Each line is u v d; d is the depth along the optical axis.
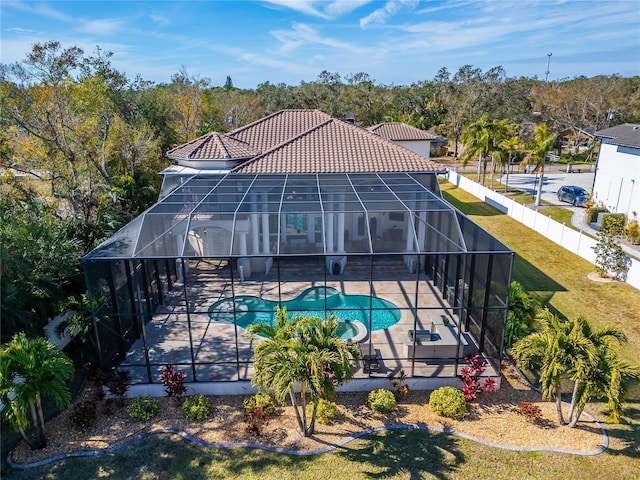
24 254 20.83
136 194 44.75
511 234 41.91
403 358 20.98
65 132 38.91
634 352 22.00
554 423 17.42
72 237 28.12
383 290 27.61
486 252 18.92
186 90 91.81
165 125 70.12
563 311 26.38
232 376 19.78
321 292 27.72
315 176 32.66
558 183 67.44
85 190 37.91
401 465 15.37
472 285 21.12
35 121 37.75
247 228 24.02
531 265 33.84
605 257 31.27
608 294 28.64
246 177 32.31
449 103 110.50
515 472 15.01
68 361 16.41
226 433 17.11
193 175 34.09
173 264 29.20
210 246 25.91
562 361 15.36
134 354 21.64
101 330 18.89
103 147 41.84
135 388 19.20
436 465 15.34
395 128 64.62
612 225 38.28
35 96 38.41
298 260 30.22
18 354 15.15
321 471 15.17
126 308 21.11
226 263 31.08
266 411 17.97
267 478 14.94
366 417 17.91
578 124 100.31
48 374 15.65
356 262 30.91
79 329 21.03
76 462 15.73
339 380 15.33
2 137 35.75
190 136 74.50
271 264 30.28
